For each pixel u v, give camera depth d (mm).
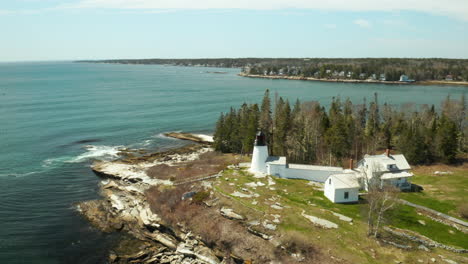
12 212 57750
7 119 131875
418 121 106188
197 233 48406
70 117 138875
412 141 80312
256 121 89250
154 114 150500
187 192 57188
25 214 57312
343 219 47250
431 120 103938
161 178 67688
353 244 41500
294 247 41875
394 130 98250
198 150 96688
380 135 94062
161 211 54156
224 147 93250
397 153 86625
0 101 175875
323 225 45344
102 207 59969
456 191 60031
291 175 65312
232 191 56656
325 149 87375
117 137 110500
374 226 45719
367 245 41375
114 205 59812
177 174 68375
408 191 60719
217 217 49781
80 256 46594
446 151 78062
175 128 125688
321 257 39938
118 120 136125
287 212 49094
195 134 115625
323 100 186000
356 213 49594
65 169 79688
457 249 40875
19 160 85375
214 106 173000
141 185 65750
